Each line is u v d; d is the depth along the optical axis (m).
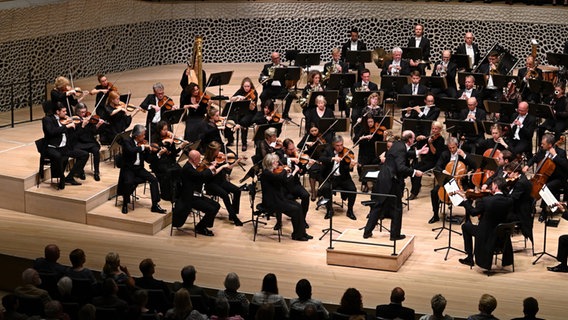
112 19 21.55
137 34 22.28
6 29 19.12
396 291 10.54
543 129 17.47
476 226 13.30
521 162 15.03
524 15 22.70
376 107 17.02
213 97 18.42
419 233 14.60
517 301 12.21
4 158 16.12
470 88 18.23
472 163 14.88
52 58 20.31
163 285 11.25
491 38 23.05
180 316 10.12
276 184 14.01
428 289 12.59
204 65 22.95
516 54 23.00
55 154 15.07
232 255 13.71
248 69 22.52
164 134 15.27
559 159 14.70
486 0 23.09
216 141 16.03
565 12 22.41
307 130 16.98
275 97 18.97
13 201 15.37
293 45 23.44
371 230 13.88
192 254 13.73
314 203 15.77
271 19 23.23
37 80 18.98
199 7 22.95
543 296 12.41
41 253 13.55
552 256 13.41
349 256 13.32
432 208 15.45
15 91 19.66
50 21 20.06
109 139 16.70
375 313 11.63
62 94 16.42
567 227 14.86
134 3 22.02
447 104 17.14
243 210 15.47
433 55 23.41
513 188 13.67
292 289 12.49
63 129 15.19
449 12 23.05
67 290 10.91
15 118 18.92
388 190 13.68
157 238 14.38
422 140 16.22
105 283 10.55
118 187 14.80
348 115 18.77
